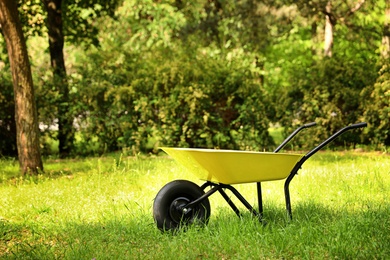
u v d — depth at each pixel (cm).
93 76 1839
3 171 1406
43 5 2097
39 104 1794
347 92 1769
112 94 1798
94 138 1905
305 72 1822
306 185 976
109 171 1282
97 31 2258
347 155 1560
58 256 607
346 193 908
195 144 1803
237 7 2914
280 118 1806
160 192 677
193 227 670
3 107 1802
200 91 1742
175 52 1981
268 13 2886
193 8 2892
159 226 672
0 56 2141
